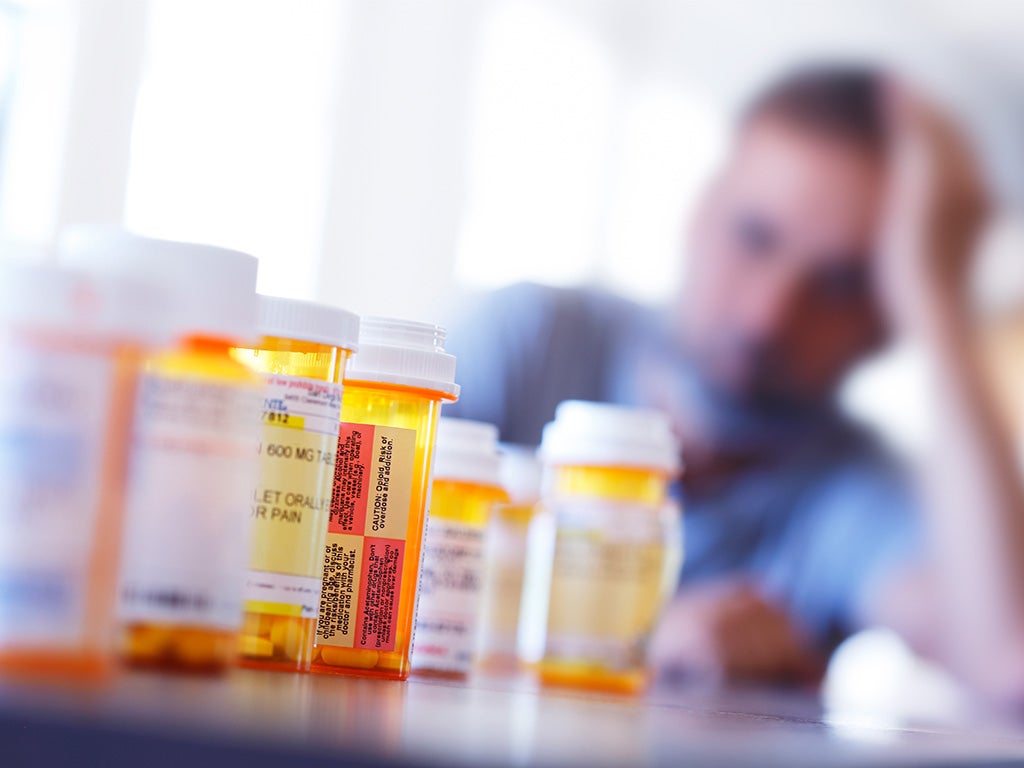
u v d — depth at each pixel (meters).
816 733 0.44
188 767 0.23
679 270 2.37
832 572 2.18
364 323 0.58
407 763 0.22
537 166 2.53
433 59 2.54
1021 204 2.27
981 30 2.30
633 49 2.48
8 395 0.32
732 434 2.26
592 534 0.90
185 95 2.26
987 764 0.40
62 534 0.32
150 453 0.40
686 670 1.80
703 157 2.41
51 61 2.09
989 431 2.21
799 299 2.29
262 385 0.43
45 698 0.26
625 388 2.33
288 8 2.39
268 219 2.39
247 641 0.50
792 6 2.39
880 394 2.25
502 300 2.33
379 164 2.52
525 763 0.23
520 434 2.28
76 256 0.40
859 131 2.32
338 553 0.57
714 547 2.22
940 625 2.16
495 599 1.05
